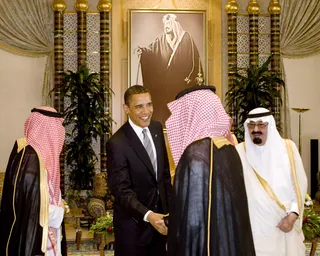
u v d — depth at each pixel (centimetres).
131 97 351
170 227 229
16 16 904
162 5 942
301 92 986
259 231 388
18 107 923
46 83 925
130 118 362
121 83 942
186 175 227
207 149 231
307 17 968
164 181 367
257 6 949
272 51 959
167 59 941
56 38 917
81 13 920
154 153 363
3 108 916
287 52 972
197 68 945
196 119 242
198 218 222
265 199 389
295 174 402
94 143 940
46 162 348
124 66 942
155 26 940
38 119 359
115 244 355
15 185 335
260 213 388
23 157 341
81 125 843
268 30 971
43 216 334
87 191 807
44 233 332
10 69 917
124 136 357
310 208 532
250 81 855
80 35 921
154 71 939
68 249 669
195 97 245
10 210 335
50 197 347
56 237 354
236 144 454
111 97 940
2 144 916
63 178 916
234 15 947
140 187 352
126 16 941
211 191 224
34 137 352
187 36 945
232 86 937
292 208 393
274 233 388
